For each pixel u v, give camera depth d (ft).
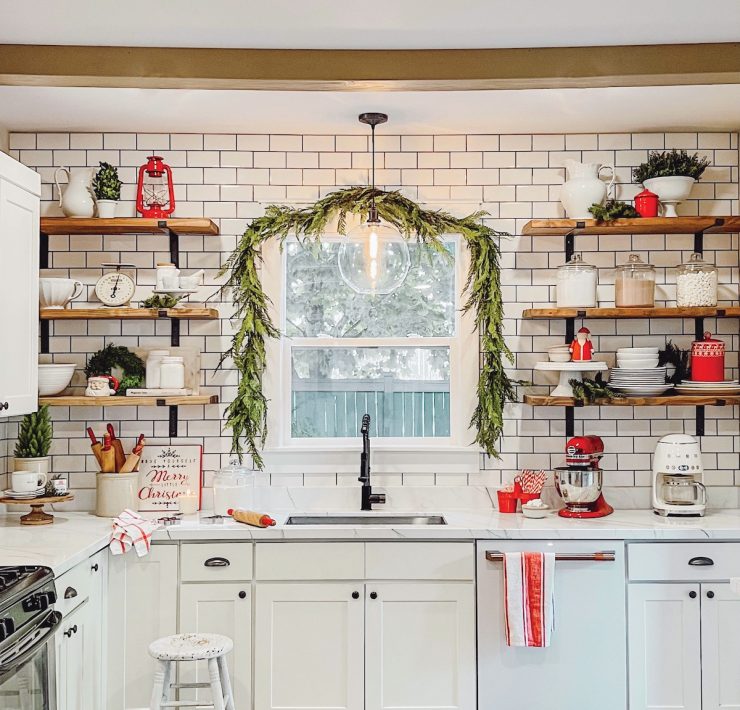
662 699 12.41
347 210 13.74
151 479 14.15
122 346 14.25
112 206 13.74
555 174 14.46
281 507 14.26
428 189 14.46
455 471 14.35
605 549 12.44
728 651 12.42
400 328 14.73
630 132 14.42
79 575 11.07
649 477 14.33
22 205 11.34
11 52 10.61
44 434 13.23
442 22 10.05
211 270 14.37
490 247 14.08
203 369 14.37
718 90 12.30
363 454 13.93
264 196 14.42
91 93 12.34
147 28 10.16
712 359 13.60
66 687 10.50
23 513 13.96
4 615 8.09
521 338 14.46
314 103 12.80
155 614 12.49
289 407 14.58
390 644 12.52
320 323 14.71
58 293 13.52
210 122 13.80
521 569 12.16
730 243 14.40
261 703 12.46
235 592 12.51
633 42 10.67
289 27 10.16
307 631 12.53
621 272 13.75
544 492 14.33
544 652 12.41
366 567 12.53
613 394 13.61
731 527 12.53
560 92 12.37
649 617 12.45
